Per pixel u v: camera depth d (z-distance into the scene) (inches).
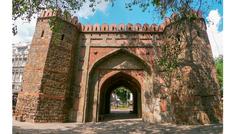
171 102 466.9
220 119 429.1
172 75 476.4
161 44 530.6
